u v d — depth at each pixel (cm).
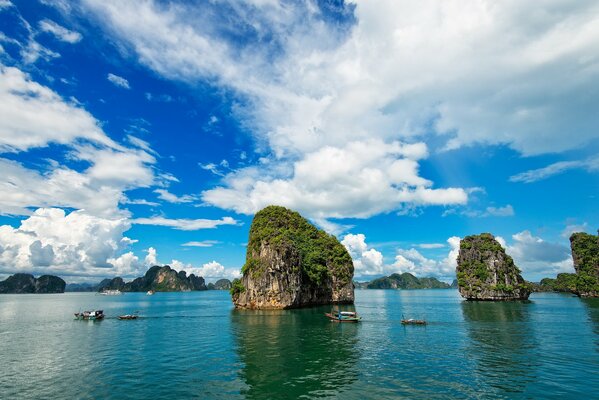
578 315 6869
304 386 2503
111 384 2595
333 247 11312
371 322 5909
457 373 2800
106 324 6175
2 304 13925
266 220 10600
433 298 16125
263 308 8419
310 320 6222
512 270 12038
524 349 3678
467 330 4972
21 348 3991
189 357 3422
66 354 3644
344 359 3269
